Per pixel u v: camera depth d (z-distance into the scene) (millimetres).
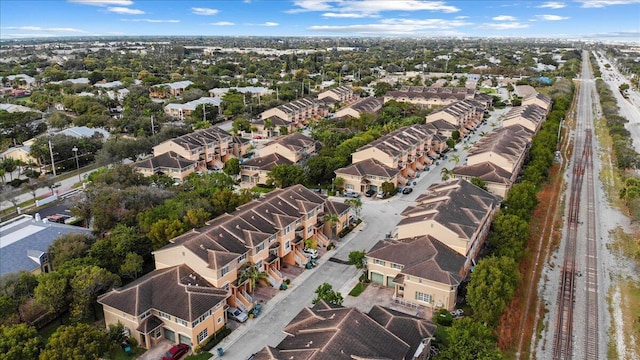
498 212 87250
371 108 189750
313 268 79188
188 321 57000
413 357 51469
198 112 182375
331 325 51156
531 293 72188
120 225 76625
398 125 163750
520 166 125000
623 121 181000
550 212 103312
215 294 61594
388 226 95375
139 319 58781
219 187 97312
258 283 73562
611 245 88562
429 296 67000
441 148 148375
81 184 117625
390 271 72562
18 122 155000
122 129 164625
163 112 187250
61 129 160875
